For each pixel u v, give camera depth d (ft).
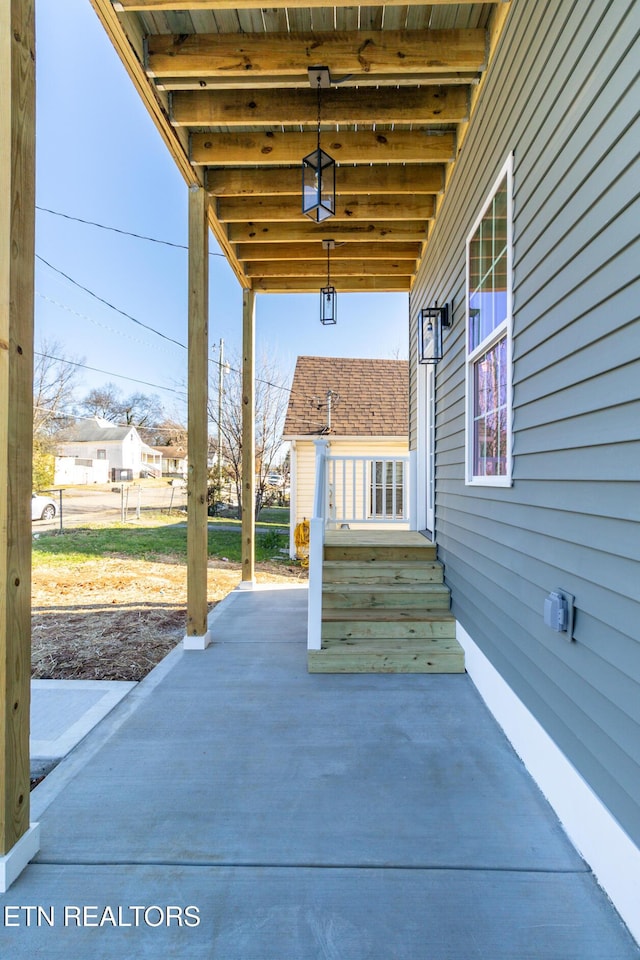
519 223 7.12
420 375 17.02
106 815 5.78
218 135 11.01
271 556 31.19
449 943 4.18
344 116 9.86
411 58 8.54
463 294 10.59
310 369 37.65
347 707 8.55
